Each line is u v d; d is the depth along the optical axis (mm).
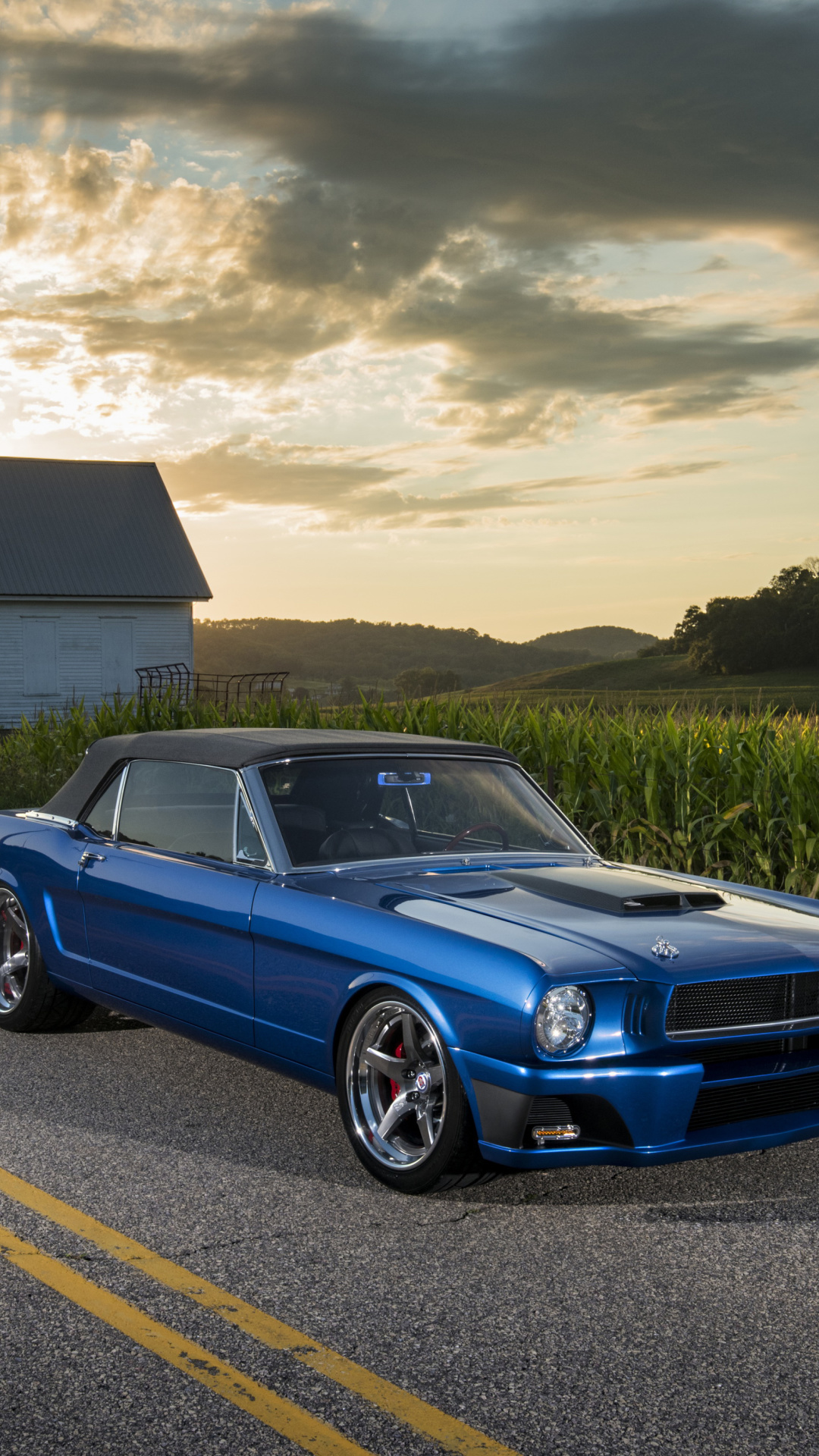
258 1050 4438
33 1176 4023
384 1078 4062
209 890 4594
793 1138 3803
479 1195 3955
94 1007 5938
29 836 5789
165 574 35875
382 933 3904
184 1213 3740
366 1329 3035
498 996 3539
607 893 4270
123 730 15680
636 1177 4164
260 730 5391
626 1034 3607
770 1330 3062
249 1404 2686
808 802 8531
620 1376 2828
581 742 10188
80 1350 2910
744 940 3914
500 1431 2592
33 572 34844
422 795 4988
